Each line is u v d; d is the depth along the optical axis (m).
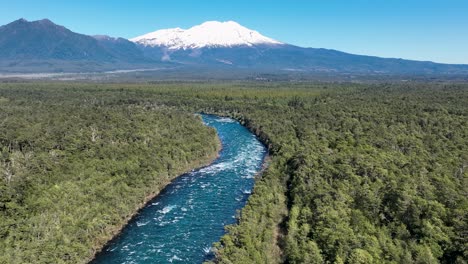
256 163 134.38
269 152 146.88
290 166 114.19
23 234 70.94
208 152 141.25
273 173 108.81
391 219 75.50
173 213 93.38
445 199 78.00
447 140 130.12
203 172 124.88
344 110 191.25
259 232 76.25
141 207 96.62
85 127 137.38
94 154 110.50
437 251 64.12
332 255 64.25
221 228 85.56
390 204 78.25
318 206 79.56
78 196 86.38
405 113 174.50
